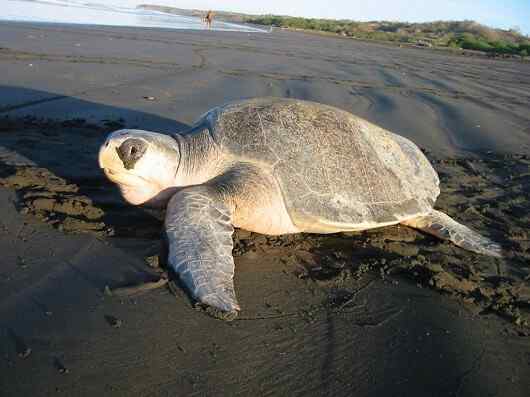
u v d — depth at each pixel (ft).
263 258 3.00
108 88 7.72
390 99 9.77
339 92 9.90
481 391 2.08
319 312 2.53
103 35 16.05
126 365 1.94
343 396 1.96
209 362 2.03
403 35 48.88
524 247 3.67
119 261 2.68
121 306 2.29
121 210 3.36
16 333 2.02
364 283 2.88
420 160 4.03
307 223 3.13
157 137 3.12
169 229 2.59
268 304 2.52
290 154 3.15
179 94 7.91
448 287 2.91
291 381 2.00
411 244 3.54
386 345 2.32
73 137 4.96
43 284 2.39
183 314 2.30
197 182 3.19
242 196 2.93
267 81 10.23
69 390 1.78
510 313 2.73
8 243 2.74
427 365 2.21
